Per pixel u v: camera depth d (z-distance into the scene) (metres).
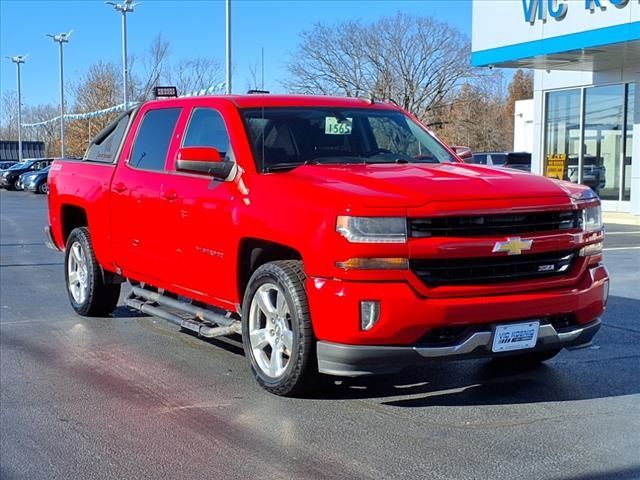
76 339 7.02
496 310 4.59
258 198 5.19
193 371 5.93
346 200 4.54
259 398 5.21
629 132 19.19
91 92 53.91
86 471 4.08
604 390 5.33
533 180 5.08
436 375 5.71
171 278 6.32
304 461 4.14
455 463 4.08
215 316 5.91
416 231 4.48
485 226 4.61
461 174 5.11
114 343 6.86
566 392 5.29
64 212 8.31
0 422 4.84
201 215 5.75
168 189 6.20
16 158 71.62
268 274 5.08
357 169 5.27
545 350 5.08
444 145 6.55
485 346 4.64
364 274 4.44
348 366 4.57
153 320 7.83
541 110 21.66
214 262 5.66
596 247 5.15
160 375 5.83
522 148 56.59
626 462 4.09
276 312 5.12
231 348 6.64
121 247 7.02
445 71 40.50
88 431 4.66
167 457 4.24
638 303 8.27
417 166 5.48
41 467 4.14
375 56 39.91
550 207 4.79
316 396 5.21
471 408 4.97
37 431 4.68
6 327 7.54
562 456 4.17
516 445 4.33
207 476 3.98
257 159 5.52
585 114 20.34
